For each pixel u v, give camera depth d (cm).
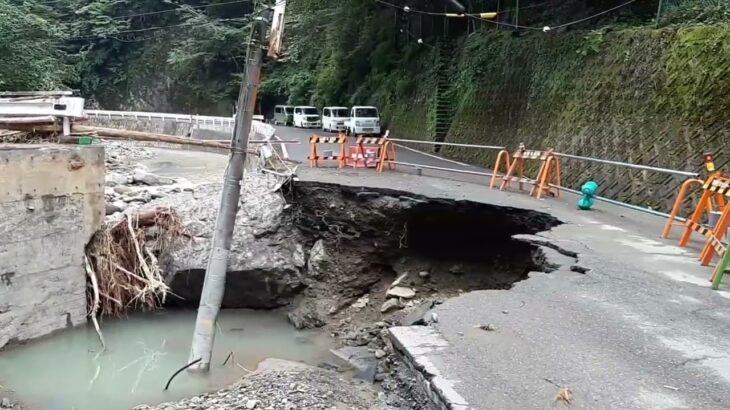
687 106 1267
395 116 3122
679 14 1526
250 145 2100
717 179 865
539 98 1919
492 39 2412
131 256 1163
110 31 5259
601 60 1636
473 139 2256
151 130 3628
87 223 1099
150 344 1027
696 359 523
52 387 848
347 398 696
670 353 536
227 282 1216
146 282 1121
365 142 1719
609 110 1529
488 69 2333
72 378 880
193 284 1184
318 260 1300
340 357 995
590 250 884
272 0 1036
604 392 462
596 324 606
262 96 5009
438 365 513
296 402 666
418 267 1305
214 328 941
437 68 2741
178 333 1080
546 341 564
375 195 1307
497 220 1214
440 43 2852
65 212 1052
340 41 3719
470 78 2425
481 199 1244
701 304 664
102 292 1113
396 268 1324
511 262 1220
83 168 1082
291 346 1055
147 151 3039
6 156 952
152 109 5266
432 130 2566
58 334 1047
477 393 462
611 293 702
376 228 1313
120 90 5478
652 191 1269
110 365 933
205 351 912
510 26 2431
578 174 1558
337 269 1306
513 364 515
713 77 1223
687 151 1221
